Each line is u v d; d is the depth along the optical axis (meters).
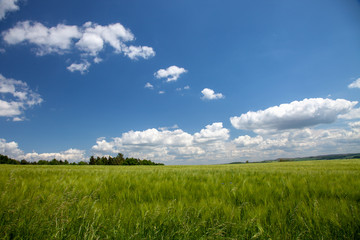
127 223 2.09
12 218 2.02
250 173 7.19
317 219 2.08
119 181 4.97
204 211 2.42
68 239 1.75
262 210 2.44
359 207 2.37
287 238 1.78
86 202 2.70
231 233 1.84
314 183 4.11
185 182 4.73
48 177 5.73
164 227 1.99
